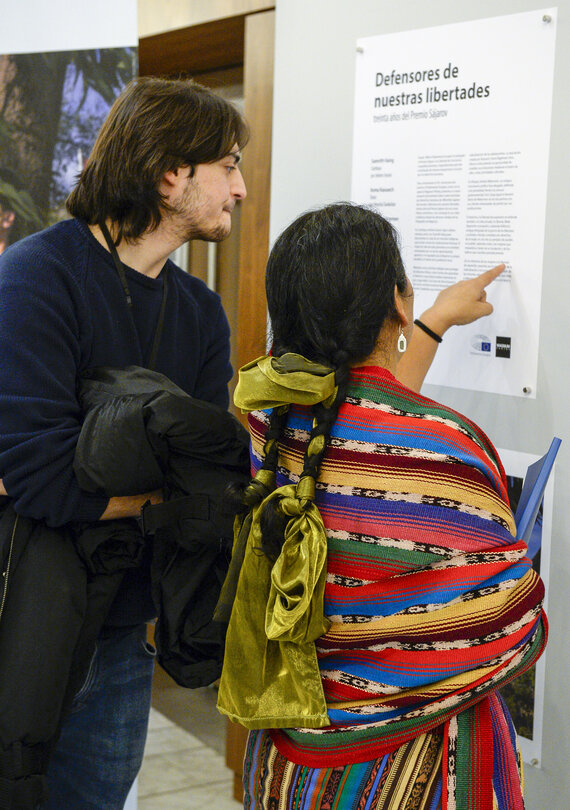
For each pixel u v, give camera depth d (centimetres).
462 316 156
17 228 243
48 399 119
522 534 102
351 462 89
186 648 122
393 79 171
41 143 235
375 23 173
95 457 113
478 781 89
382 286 90
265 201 209
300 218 96
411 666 88
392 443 88
